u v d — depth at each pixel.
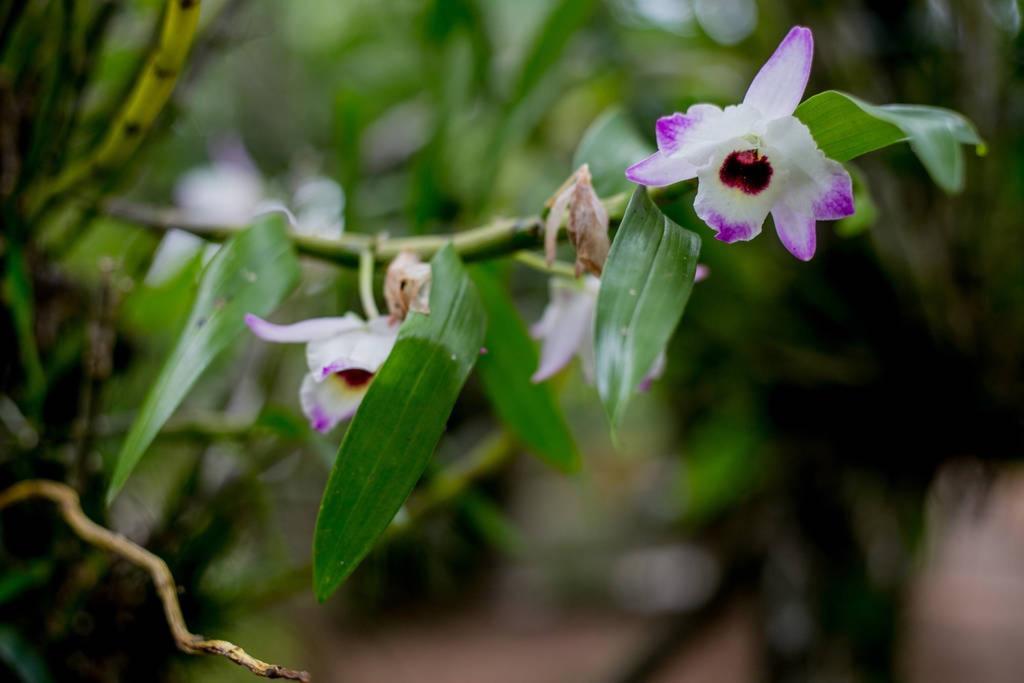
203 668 0.62
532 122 0.88
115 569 0.59
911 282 0.84
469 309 0.48
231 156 0.86
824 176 0.46
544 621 1.92
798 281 0.88
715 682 1.44
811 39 0.45
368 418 0.46
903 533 0.96
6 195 0.57
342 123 0.70
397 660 1.37
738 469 1.13
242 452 0.63
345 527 0.46
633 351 0.44
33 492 0.55
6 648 0.56
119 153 0.57
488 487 1.94
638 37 1.09
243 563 0.68
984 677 1.35
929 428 0.89
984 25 0.78
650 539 2.05
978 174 0.78
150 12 0.68
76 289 0.63
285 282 0.52
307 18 1.22
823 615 0.99
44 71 0.58
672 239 0.46
